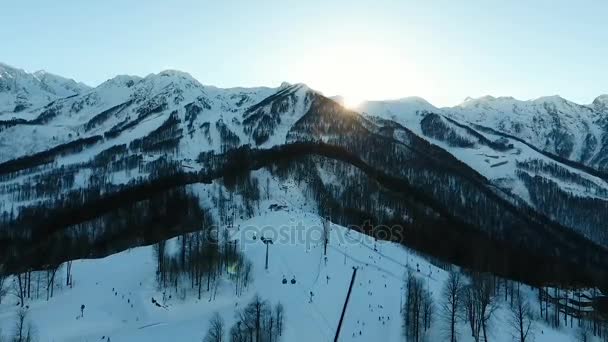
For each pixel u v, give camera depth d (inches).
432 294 6018.7
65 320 5359.3
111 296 5871.1
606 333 6279.5
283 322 5216.5
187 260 6294.3
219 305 5684.1
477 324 5344.5
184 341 4960.6
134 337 5068.9
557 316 6727.4
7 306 5664.4
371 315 5620.1
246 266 6225.4
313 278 6338.6
